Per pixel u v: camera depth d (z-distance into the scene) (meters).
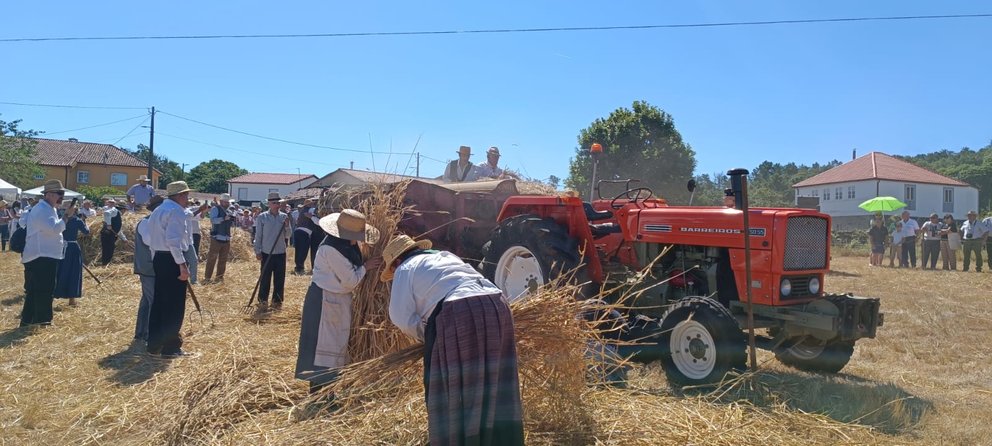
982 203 63.09
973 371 5.84
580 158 26.48
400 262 3.64
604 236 6.36
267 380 4.56
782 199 56.16
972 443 3.98
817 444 3.85
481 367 3.15
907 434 4.10
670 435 3.78
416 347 3.74
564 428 3.86
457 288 3.29
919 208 43.19
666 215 5.75
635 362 5.43
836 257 23.20
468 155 8.98
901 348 6.73
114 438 4.00
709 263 5.53
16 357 5.77
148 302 6.45
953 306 9.68
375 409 3.93
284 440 3.72
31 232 6.95
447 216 7.04
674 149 25.83
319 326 4.46
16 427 4.13
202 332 6.80
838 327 5.03
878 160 45.28
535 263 6.08
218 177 69.19
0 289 9.80
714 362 4.77
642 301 5.80
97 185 48.19
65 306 8.15
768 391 4.72
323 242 4.52
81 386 4.99
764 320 5.25
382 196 5.14
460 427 3.12
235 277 11.34
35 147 37.91
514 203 6.58
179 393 4.38
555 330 3.83
